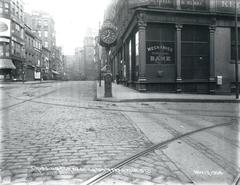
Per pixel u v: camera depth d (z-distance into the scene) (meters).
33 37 58.41
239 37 21.77
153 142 5.48
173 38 19.80
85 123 7.50
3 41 41.16
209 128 7.24
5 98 14.60
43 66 69.25
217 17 20.61
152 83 19.36
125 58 26.19
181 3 19.69
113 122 7.81
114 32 15.16
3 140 5.37
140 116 9.21
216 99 15.34
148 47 19.30
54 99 14.25
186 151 4.85
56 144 5.10
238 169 3.92
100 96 15.57
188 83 20.19
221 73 20.98
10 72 43.12
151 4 18.98
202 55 20.62
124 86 26.48
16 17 45.88
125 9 24.95
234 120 8.76
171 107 12.23
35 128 6.66
